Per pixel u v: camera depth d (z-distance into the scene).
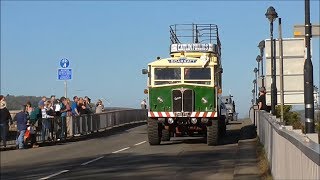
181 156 18.77
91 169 15.82
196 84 22.09
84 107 30.03
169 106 22.20
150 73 22.41
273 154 11.97
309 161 5.76
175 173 14.62
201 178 13.64
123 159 18.25
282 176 9.56
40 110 24.52
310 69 14.07
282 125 10.99
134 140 26.41
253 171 14.03
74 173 15.02
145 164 16.73
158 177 13.93
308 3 14.45
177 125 22.53
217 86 22.44
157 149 21.42
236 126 36.84
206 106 22.03
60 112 27.11
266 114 16.92
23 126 23.20
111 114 36.00
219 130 23.50
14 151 22.22
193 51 24.08
